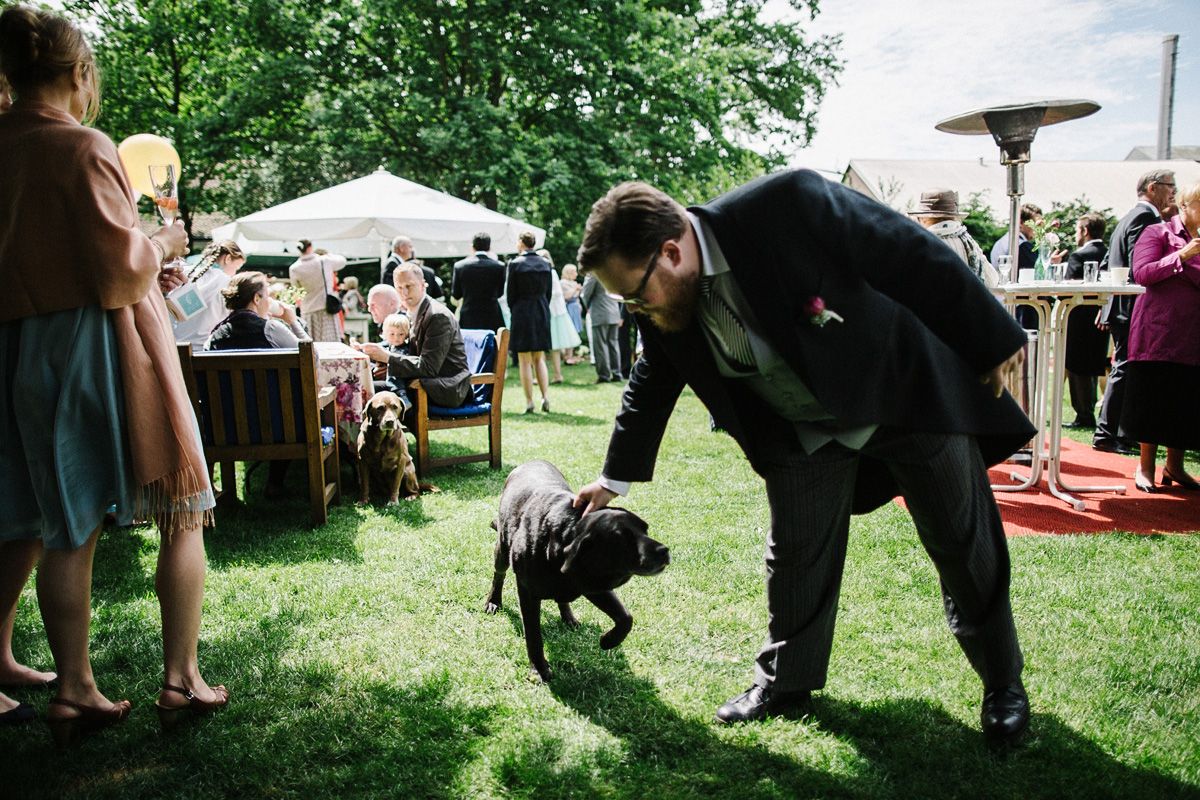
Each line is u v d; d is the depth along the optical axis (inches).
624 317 406.6
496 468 215.2
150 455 80.3
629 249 65.4
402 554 143.7
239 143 705.6
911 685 94.7
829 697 92.3
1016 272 192.2
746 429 80.6
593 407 317.7
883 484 87.5
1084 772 76.9
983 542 79.1
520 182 607.2
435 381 202.1
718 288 70.6
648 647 106.0
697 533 152.8
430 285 381.4
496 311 355.6
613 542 81.0
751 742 83.3
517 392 362.6
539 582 91.0
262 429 160.1
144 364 80.5
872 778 77.2
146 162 93.4
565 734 85.4
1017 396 194.2
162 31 719.1
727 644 107.1
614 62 658.2
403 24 669.3
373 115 675.4
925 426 70.7
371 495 187.6
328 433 177.3
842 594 121.9
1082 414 264.4
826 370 68.3
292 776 78.7
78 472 78.2
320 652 104.6
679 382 85.4
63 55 79.0
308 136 726.5
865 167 991.6
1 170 75.5
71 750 82.2
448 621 114.7
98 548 144.3
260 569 136.4
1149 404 174.6
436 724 87.1
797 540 82.7
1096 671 96.7
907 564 134.0
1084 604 117.1
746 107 847.1
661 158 710.5
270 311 224.4
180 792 76.3
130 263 76.9
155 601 120.8
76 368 77.0
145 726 86.8
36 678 95.9
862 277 70.0
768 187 69.8
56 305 76.4
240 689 94.8
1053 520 159.6
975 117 195.5
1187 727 85.0
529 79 660.7
